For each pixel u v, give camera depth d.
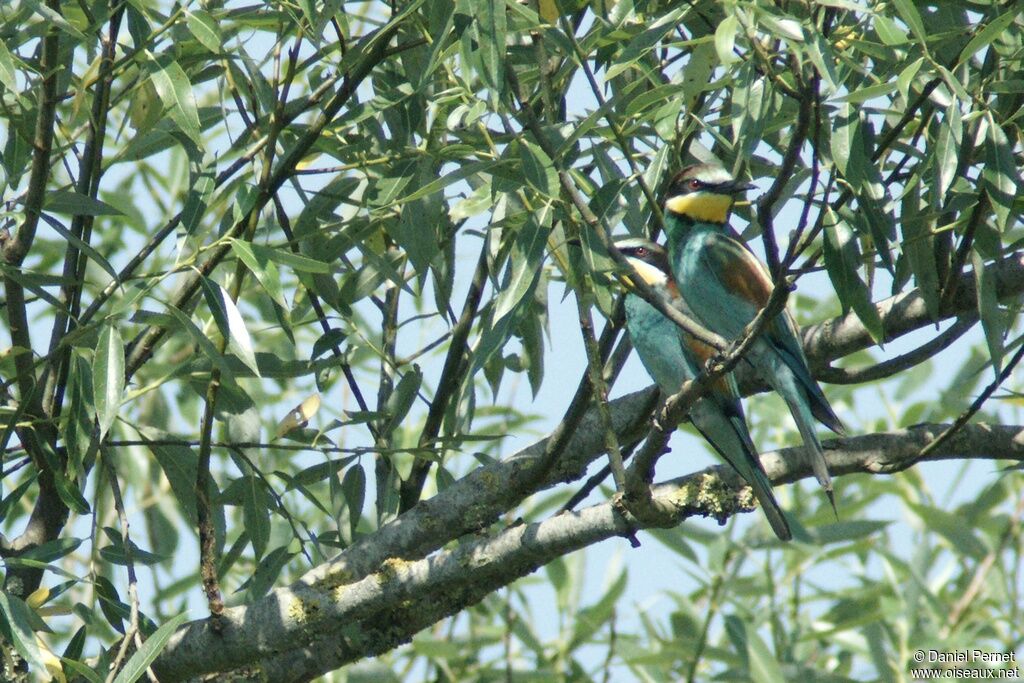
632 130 7.88
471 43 6.71
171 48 8.47
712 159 9.00
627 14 7.34
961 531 11.39
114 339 6.78
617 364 9.15
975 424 8.07
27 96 8.34
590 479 8.46
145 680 7.74
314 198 8.82
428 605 8.09
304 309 9.91
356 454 8.24
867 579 11.88
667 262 9.39
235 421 8.72
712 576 10.99
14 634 6.66
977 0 6.95
